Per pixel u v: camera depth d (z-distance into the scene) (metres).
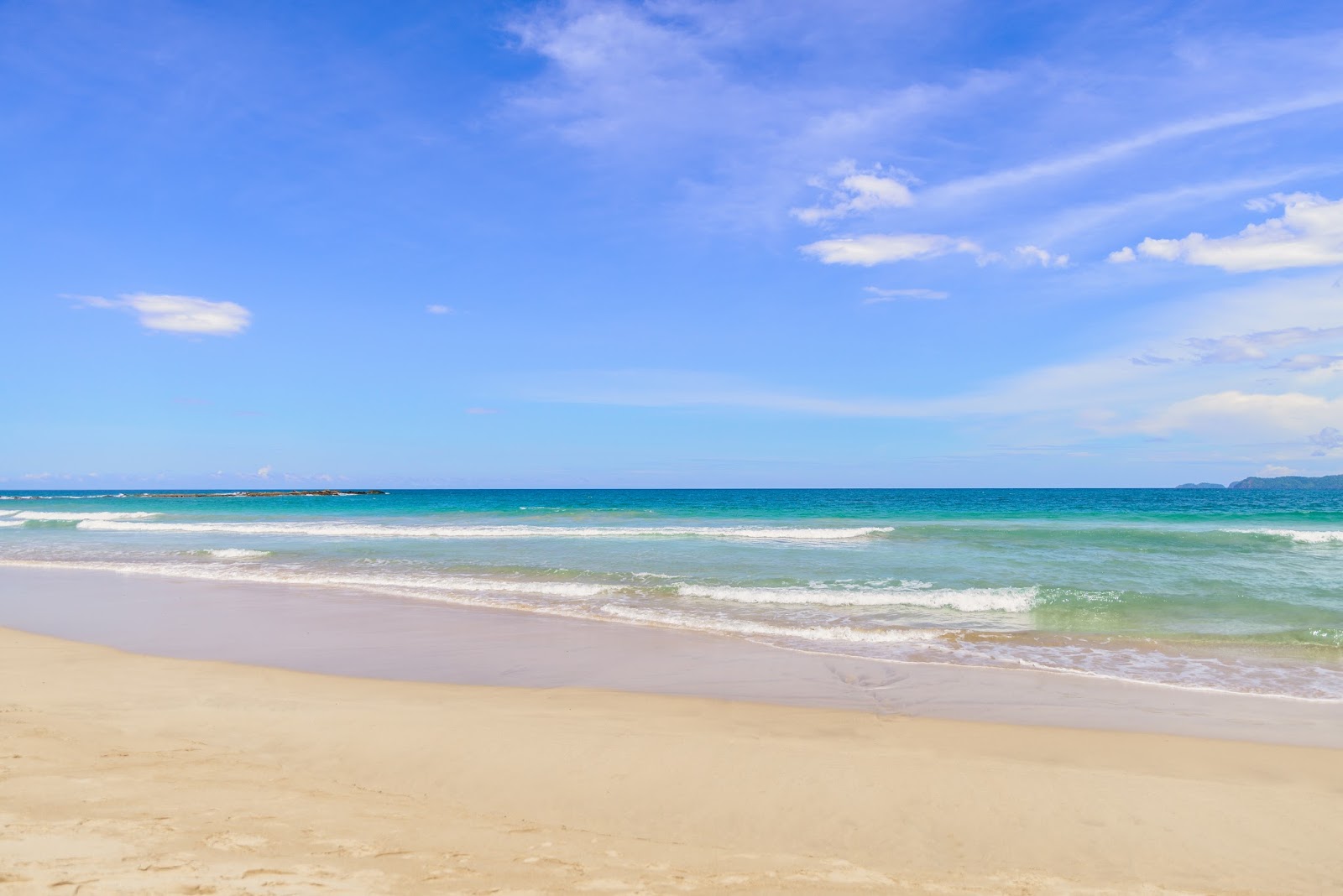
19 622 12.17
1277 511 43.09
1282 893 3.93
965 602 12.98
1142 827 4.67
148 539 27.41
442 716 6.71
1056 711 7.44
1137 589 14.16
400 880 3.62
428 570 17.64
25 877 3.42
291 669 8.92
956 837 4.52
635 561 18.91
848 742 6.21
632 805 4.91
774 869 4.01
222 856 3.78
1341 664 9.33
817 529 28.25
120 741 5.85
